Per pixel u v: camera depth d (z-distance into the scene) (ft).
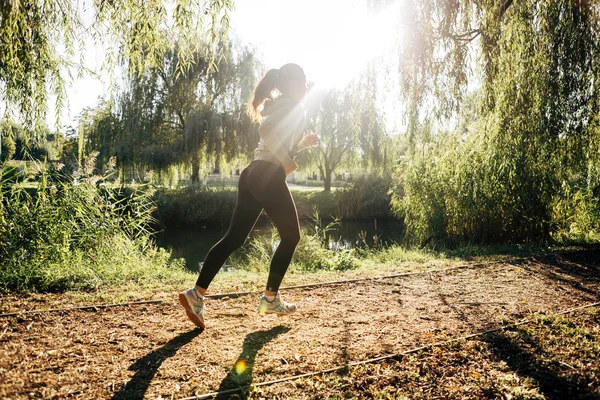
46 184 18.92
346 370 7.64
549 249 22.75
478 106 23.02
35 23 13.71
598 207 28.04
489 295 13.11
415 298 12.69
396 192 33.17
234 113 62.28
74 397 6.42
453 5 18.99
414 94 20.39
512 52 20.13
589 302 12.39
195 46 12.41
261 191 9.48
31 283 13.10
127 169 59.93
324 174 80.94
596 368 7.77
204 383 7.06
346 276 15.92
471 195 26.96
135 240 20.61
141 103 59.11
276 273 10.07
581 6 19.58
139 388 6.82
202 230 56.13
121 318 10.18
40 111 16.40
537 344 8.95
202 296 9.57
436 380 7.37
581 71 20.38
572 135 22.00
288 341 9.02
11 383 6.63
